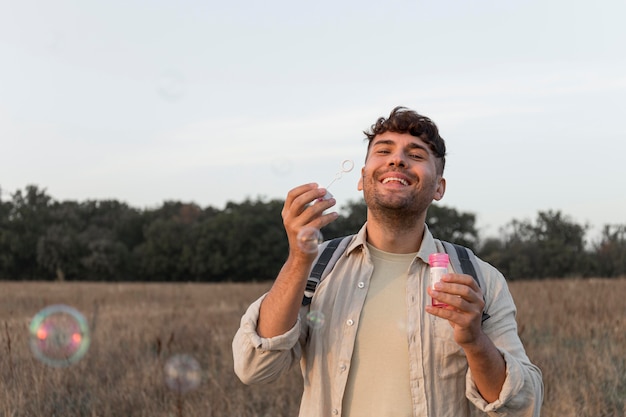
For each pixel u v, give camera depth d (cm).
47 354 683
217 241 5462
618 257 4972
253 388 591
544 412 511
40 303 1648
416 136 222
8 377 562
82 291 2277
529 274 4944
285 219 199
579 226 5481
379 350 212
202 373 643
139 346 823
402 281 221
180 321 1141
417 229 227
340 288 223
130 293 2234
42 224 5753
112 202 6619
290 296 202
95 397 552
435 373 208
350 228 5166
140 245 5831
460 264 225
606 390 578
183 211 6481
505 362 195
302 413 221
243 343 211
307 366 222
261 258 5422
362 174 231
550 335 891
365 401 209
